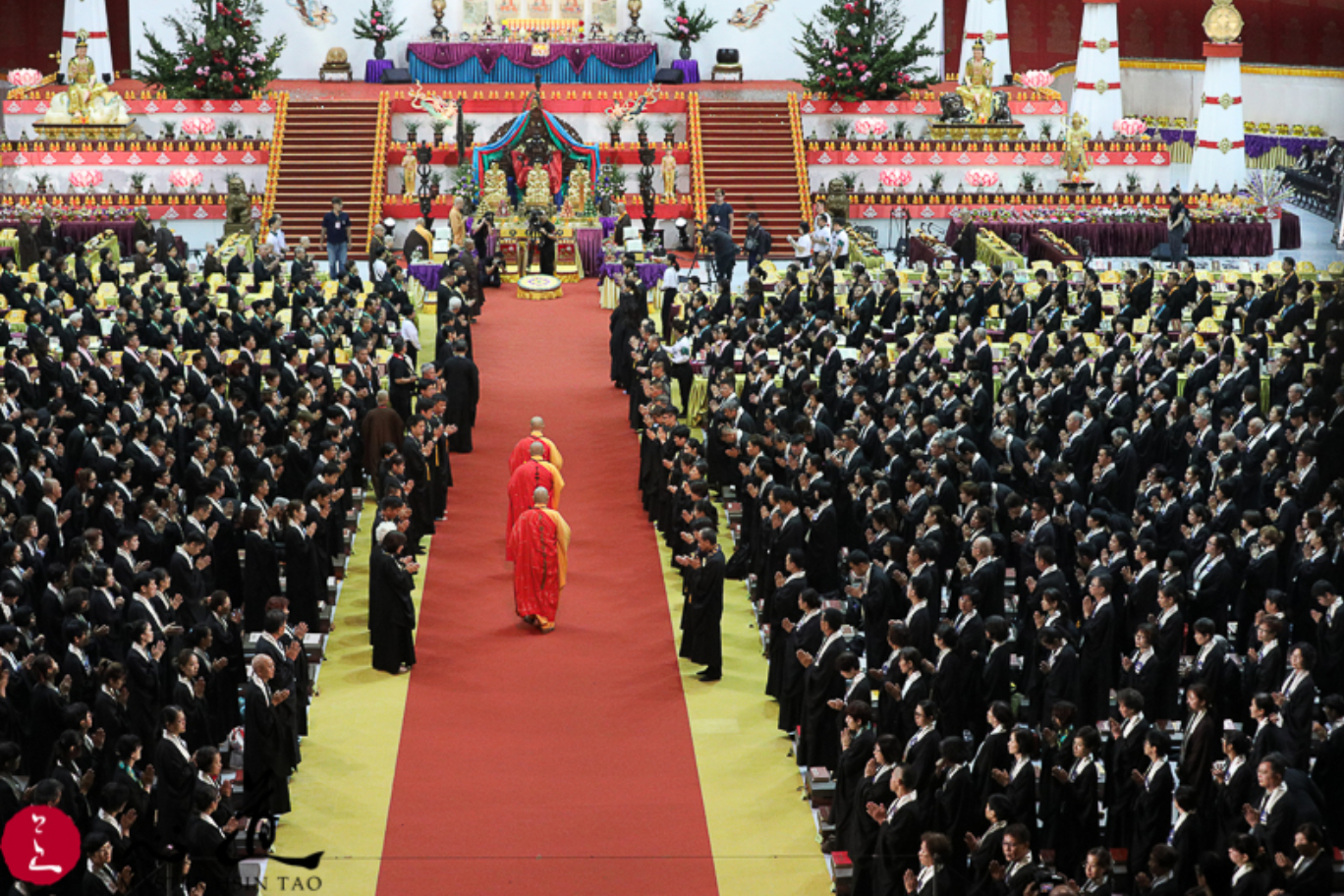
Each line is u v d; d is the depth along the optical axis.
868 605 16.19
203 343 25.69
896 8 53.25
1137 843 13.01
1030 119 48.47
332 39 52.06
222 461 19.61
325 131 44.88
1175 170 54.41
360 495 22.95
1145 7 55.94
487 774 15.33
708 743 16.12
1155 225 41.12
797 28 52.84
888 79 47.38
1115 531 16.88
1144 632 15.06
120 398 22.34
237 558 18.14
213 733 15.33
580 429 27.16
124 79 52.84
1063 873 13.06
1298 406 19.70
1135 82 56.72
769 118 46.16
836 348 25.28
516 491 20.39
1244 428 20.66
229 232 41.00
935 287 29.14
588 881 13.45
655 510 22.56
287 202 42.72
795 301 29.67
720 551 17.61
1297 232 42.59
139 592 15.00
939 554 16.56
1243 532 17.81
